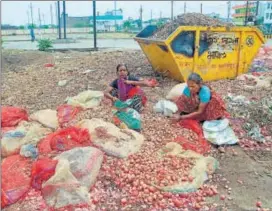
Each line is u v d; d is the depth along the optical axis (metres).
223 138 5.44
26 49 18.08
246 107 6.56
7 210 3.97
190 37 7.66
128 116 5.75
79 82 8.67
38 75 9.84
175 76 8.16
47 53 14.85
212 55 8.05
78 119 6.03
